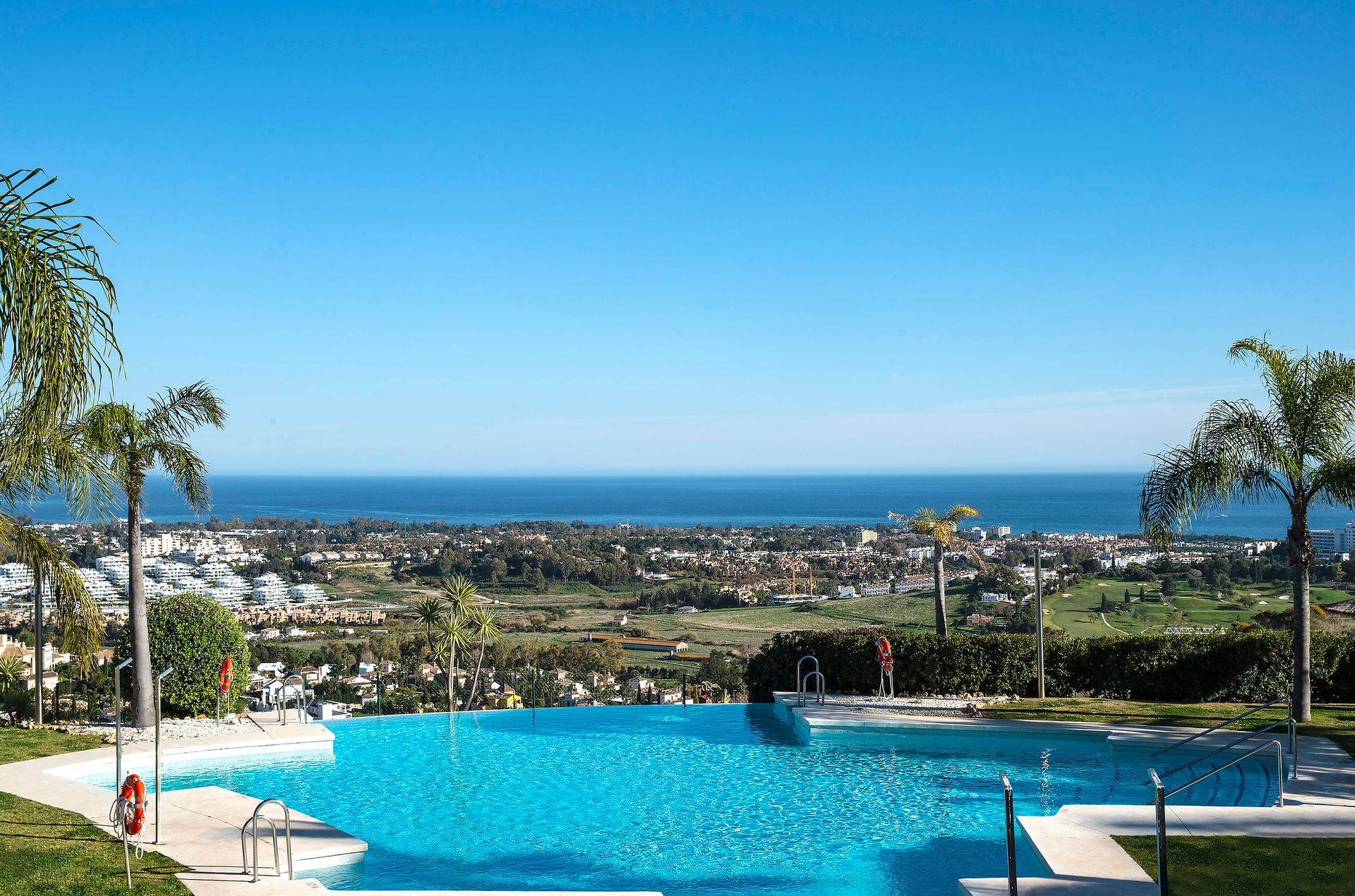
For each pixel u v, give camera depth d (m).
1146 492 14.27
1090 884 7.37
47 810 10.06
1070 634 17.08
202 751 13.38
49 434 6.47
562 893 8.22
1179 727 13.69
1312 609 19.36
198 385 14.50
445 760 13.63
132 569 14.64
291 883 7.79
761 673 18.48
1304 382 13.60
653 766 13.12
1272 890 7.17
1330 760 11.32
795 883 8.55
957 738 14.26
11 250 5.43
